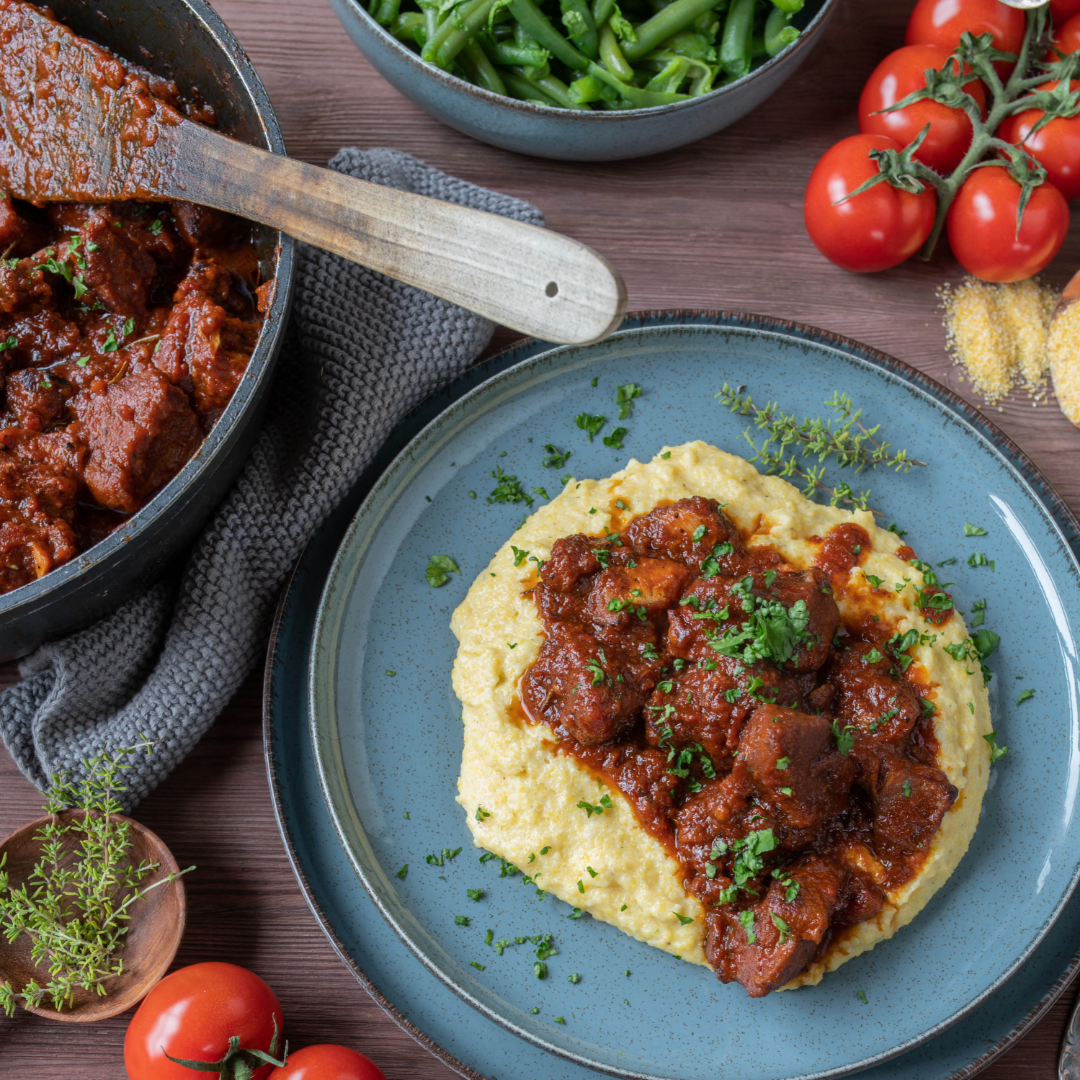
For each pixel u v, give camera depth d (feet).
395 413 2.73
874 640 2.63
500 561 2.68
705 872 2.54
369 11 2.80
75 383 2.59
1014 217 2.76
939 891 2.61
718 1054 2.57
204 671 2.64
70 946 2.56
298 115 2.92
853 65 2.95
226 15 2.93
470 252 2.47
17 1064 2.63
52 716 2.63
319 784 2.66
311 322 2.70
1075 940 2.60
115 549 2.46
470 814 2.60
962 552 2.72
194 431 2.58
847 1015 2.57
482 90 2.71
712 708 2.53
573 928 2.60
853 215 2.78
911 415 2.75
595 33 2.76
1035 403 2.85
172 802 2.71
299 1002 2.66
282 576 2.70
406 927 2.59
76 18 2.69
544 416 2.75
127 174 2.59
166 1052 2.53
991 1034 2.57
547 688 2.59
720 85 2.84
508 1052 2.58
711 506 2.64
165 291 2.66
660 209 2.90
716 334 2.76
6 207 2.59
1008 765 2.65
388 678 2.68
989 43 2.75
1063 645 2.68
